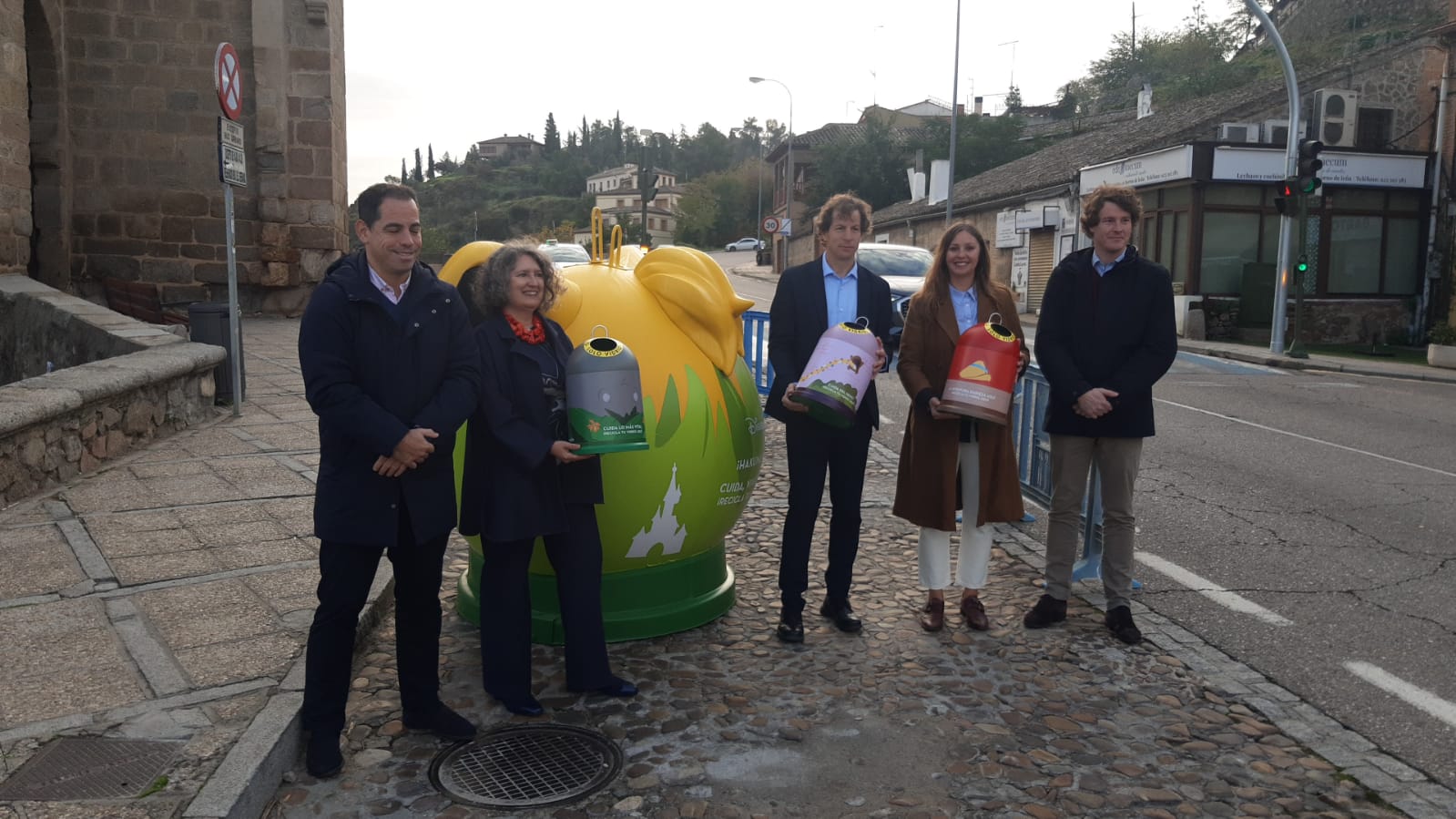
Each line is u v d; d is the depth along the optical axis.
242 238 18.47
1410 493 7.71
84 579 4.80
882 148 55.31
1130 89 64.12
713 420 4.43
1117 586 4.75
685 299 4.40
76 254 17.88
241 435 8.19
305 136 18.45
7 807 2.87
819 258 4.82
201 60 17.98
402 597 3.59
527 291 3.72
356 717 3.80
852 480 4.67
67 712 3.46
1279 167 22.31
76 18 17.48
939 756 3.58
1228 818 3.21
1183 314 22.30
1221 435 10.19
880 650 4.54
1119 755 3.61
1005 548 6.11
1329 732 3.81
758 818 3.18
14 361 11.79
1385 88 24.27
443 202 149.62
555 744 3.63
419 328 3.31
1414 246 23.28
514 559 3.83
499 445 3.73
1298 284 18.30
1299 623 4.97
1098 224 4.71
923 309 4.84
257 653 3.98
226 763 3.14
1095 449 4.84
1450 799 3.35
